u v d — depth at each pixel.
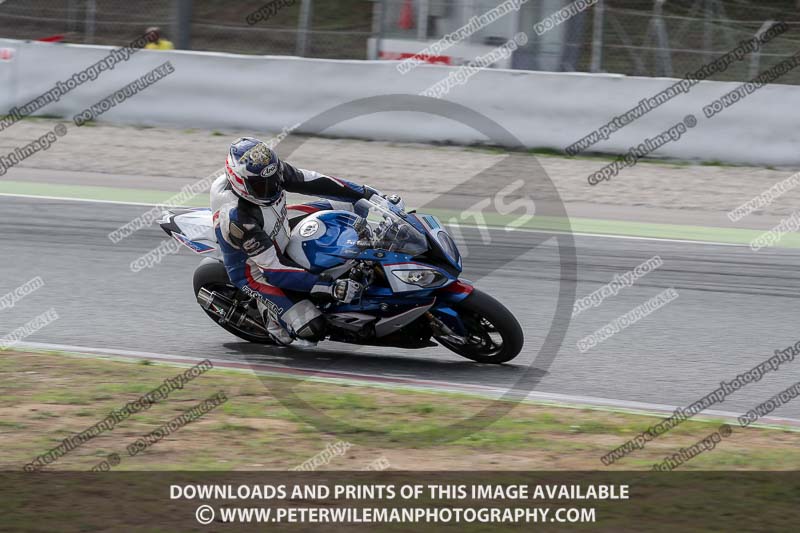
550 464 17.47
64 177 43.41
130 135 50.59
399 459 17.67
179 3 56.12
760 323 27.36
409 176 44.84
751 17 75.94
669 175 45.84
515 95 49.09
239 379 22.00
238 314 24.50
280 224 22.77
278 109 51.38
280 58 51.03
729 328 26.86
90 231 35.09
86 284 29.33
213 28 76.31
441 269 22.03
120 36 71.69
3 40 52.94
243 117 51.72
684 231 37.59
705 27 65.94
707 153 47.81
